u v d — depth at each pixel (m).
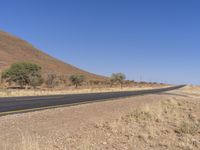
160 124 14.47
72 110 17.77
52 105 21.12
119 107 20.23
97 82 99.06
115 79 101.94
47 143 9.39
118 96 35.94
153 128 13.01
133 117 15.41
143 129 12.81
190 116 17.81
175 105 23.00
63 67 166.12
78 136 10.73
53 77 73.81
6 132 10.55
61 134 10.82
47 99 27.11
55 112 16.52
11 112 16.36
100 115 15.92
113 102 24.52
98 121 13.82
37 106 20.12
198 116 18.38
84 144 9.54
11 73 59.25
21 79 59.19
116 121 13.95
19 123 12.49
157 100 27.20
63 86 73.75
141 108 17.88
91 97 32.66
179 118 16.95
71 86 76.31
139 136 11.48
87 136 10.82
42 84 69.31
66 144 9.52
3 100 24.30
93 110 18.11
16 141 9.28
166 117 16.67
